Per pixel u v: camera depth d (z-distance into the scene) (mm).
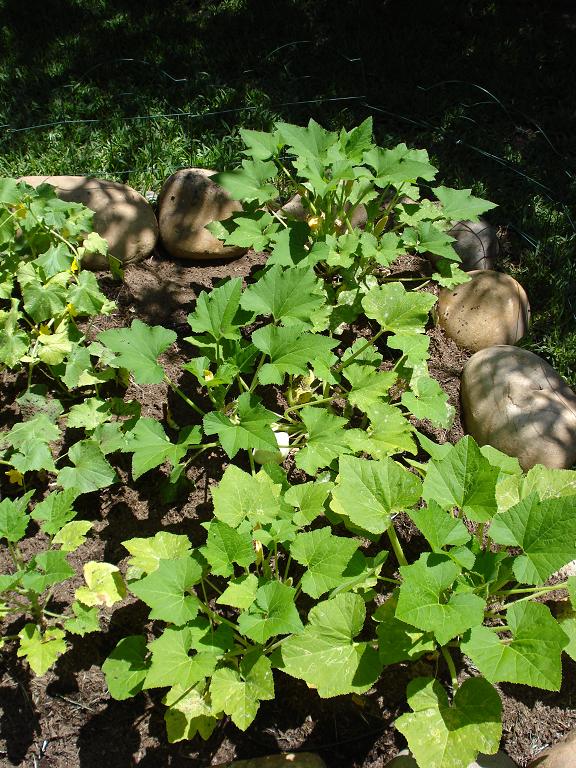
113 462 1854
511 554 1748
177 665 1337
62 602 1648
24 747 1493
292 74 3084
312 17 3377
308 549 1436
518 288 2182
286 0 3439
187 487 1818
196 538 1744
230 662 1483
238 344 1722
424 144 2777
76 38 3207
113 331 1692
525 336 2195
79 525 1551
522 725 1539
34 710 1529
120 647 1468
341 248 1944
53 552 1442
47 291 1868
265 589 1370
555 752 1438
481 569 1360
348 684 1329
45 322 2002
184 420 1947
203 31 3283
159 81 3014
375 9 3420
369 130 1996
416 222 2043
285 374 1999
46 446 1716
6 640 1594
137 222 2248
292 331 1662
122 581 1530
